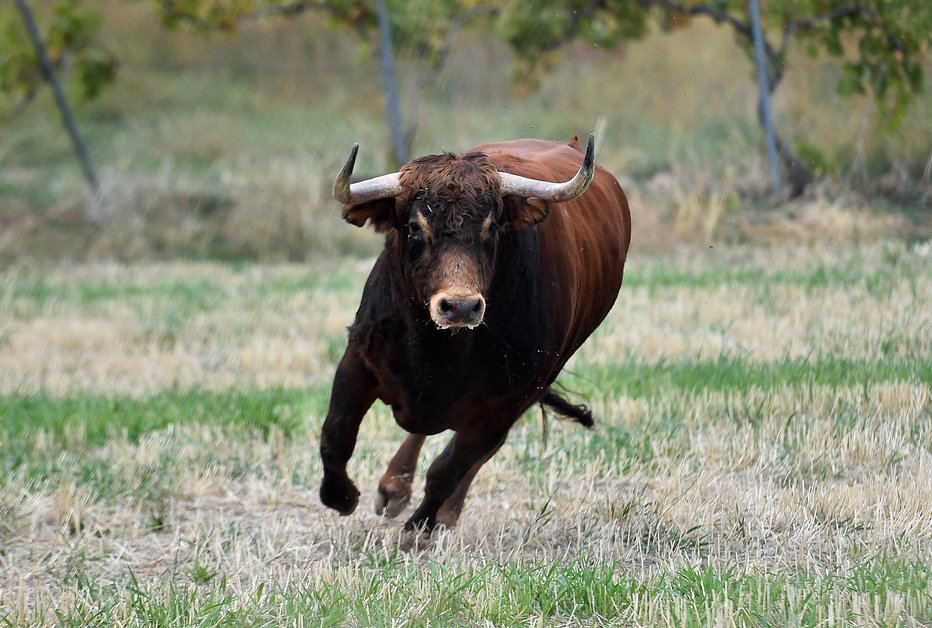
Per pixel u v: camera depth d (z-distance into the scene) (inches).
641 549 565.3
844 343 913.5
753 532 579.2
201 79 2018.9
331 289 1263.5
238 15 1712.6
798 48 1590.8
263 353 970.7
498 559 542.0
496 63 1888.5
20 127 1914.4
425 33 1638.8
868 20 1486.2
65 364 971.9
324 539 591.8
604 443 722.8
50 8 1705.2
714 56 1804.9
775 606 450.9
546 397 656.4
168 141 1860.2
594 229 636.1
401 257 502.9
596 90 1873.8
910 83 1483.8
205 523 615.5
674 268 1286.9
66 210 1609.3
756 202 1491.1
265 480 681.0
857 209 1434.5
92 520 612.7
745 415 765.3
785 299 1071.6
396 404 544.4
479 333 518.3
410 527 571.8
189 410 794.8
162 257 1519.4
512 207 504.4
